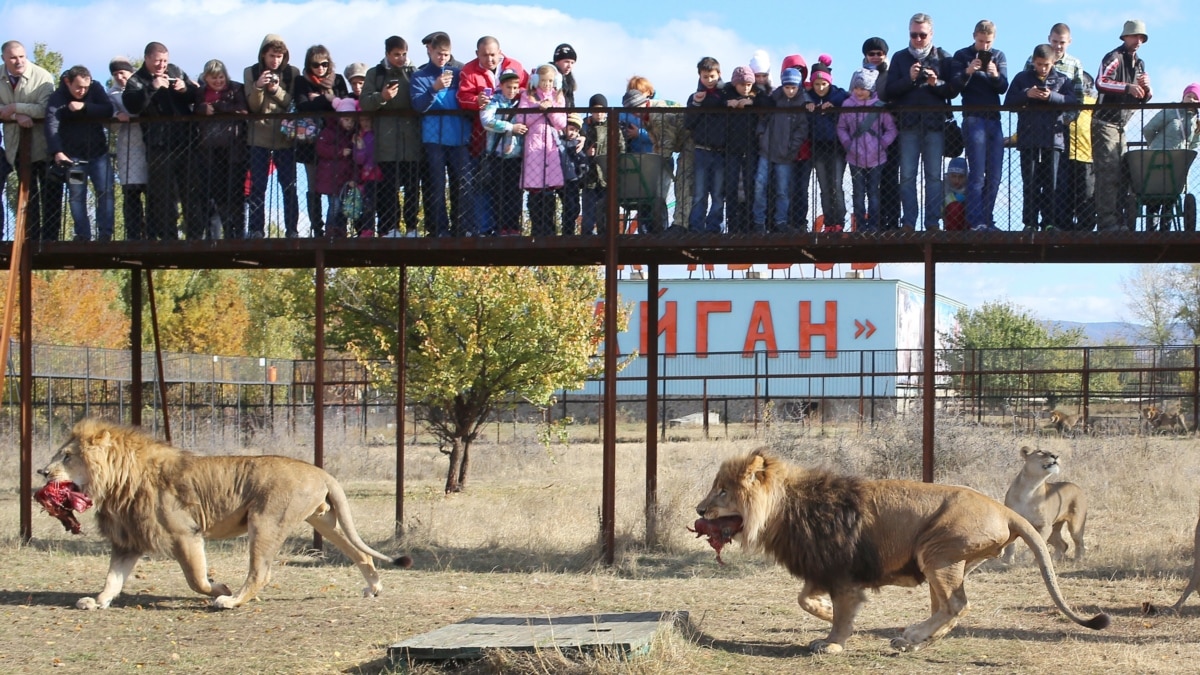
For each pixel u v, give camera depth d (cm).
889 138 1185
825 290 4094
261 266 1407
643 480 2053
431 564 1203
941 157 1167
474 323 2036
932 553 769
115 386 3466
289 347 4488
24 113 1241
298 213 1252
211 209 1255
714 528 802
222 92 1252
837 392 4025
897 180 1205
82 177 1261
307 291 2155
